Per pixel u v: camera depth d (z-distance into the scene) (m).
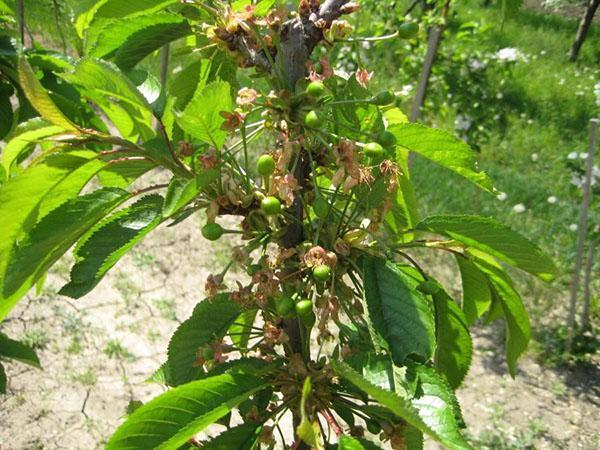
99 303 1.60
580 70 3.87
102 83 0.34
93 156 0.36
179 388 0.32
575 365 1.58
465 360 0.42
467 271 0.46
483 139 2.55
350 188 0.37
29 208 0.36
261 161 0.35
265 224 0.37
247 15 0.36
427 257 1.86
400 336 0.34
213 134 0.34
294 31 0.37
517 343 0.47
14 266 0.34
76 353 1.45
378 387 0.28
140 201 0.37
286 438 1.22
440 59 1.83
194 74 0.46
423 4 1.88
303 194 0.38
